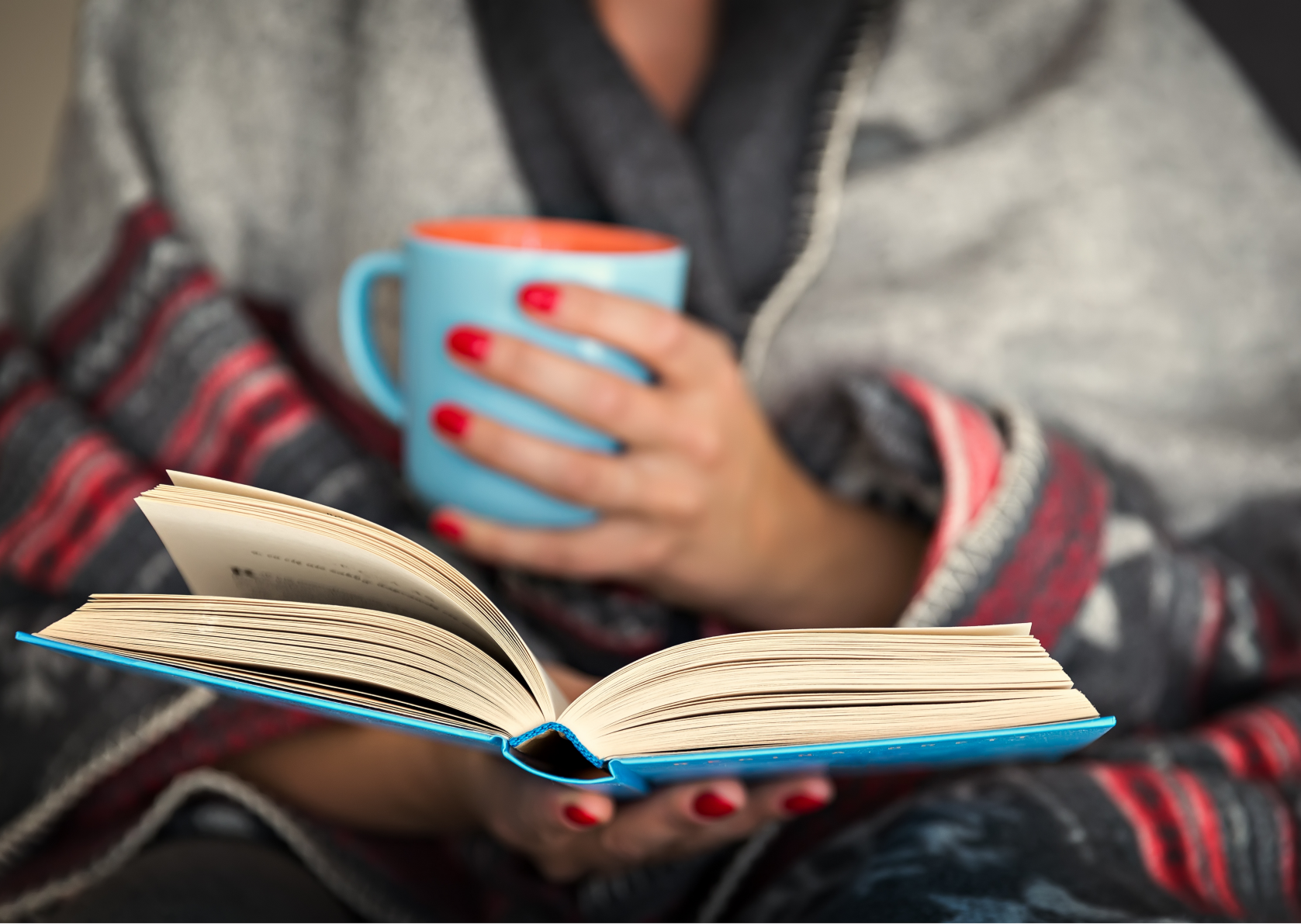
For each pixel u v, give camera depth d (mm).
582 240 749
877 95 980
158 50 975
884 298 929
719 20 978
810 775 522
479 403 678
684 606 778
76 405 858
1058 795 607
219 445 844
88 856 684
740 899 720
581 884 727
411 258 687
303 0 965
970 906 503
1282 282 993
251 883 621
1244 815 625
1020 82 1021
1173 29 1020
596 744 419
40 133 1536
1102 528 752
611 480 675
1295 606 911
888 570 778
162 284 878
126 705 712
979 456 749
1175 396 970
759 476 728
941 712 413
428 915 714
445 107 912
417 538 796
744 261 941
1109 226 946
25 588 806
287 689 409
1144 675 766
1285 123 1056
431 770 649
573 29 885
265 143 969
